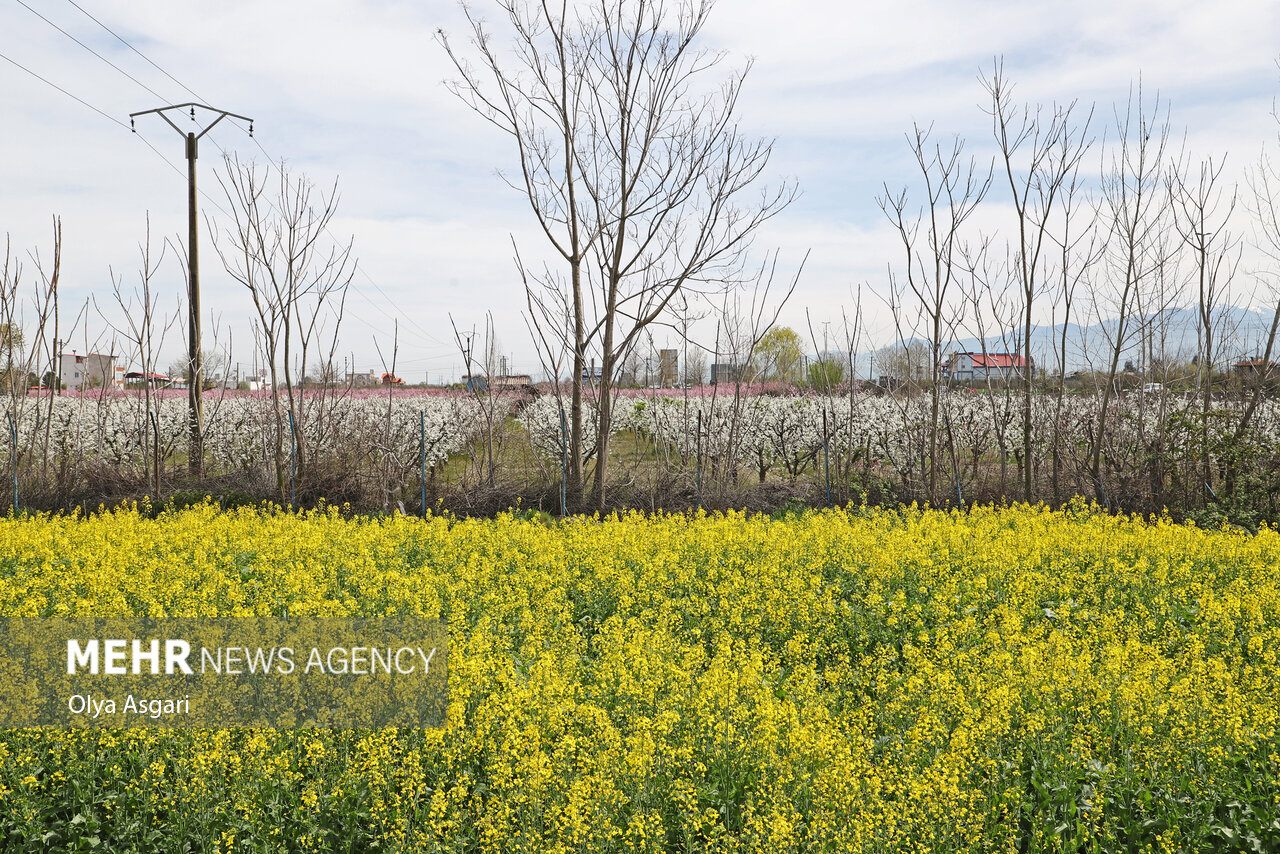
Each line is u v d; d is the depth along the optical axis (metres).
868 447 18.91
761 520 15.27
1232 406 19.03
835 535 12.23
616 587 9.77
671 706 6.34
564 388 19.45
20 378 20.34
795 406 22.42
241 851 5.08
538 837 4.88
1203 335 18.34
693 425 20.72
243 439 21.23
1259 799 5.39
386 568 10.96
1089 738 6.02
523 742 5.59
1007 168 17.52
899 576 10.24
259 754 5.51
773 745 5.68
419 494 17.14
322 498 16.64
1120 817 5.34
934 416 17.42
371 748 5.46
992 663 7.08
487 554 11.67
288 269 17.16
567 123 16.38
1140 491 17.03
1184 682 6.28
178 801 5.28
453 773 5.68
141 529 12.95
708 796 5.37
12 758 5.44
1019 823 5.36
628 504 16.88
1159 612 9.07
